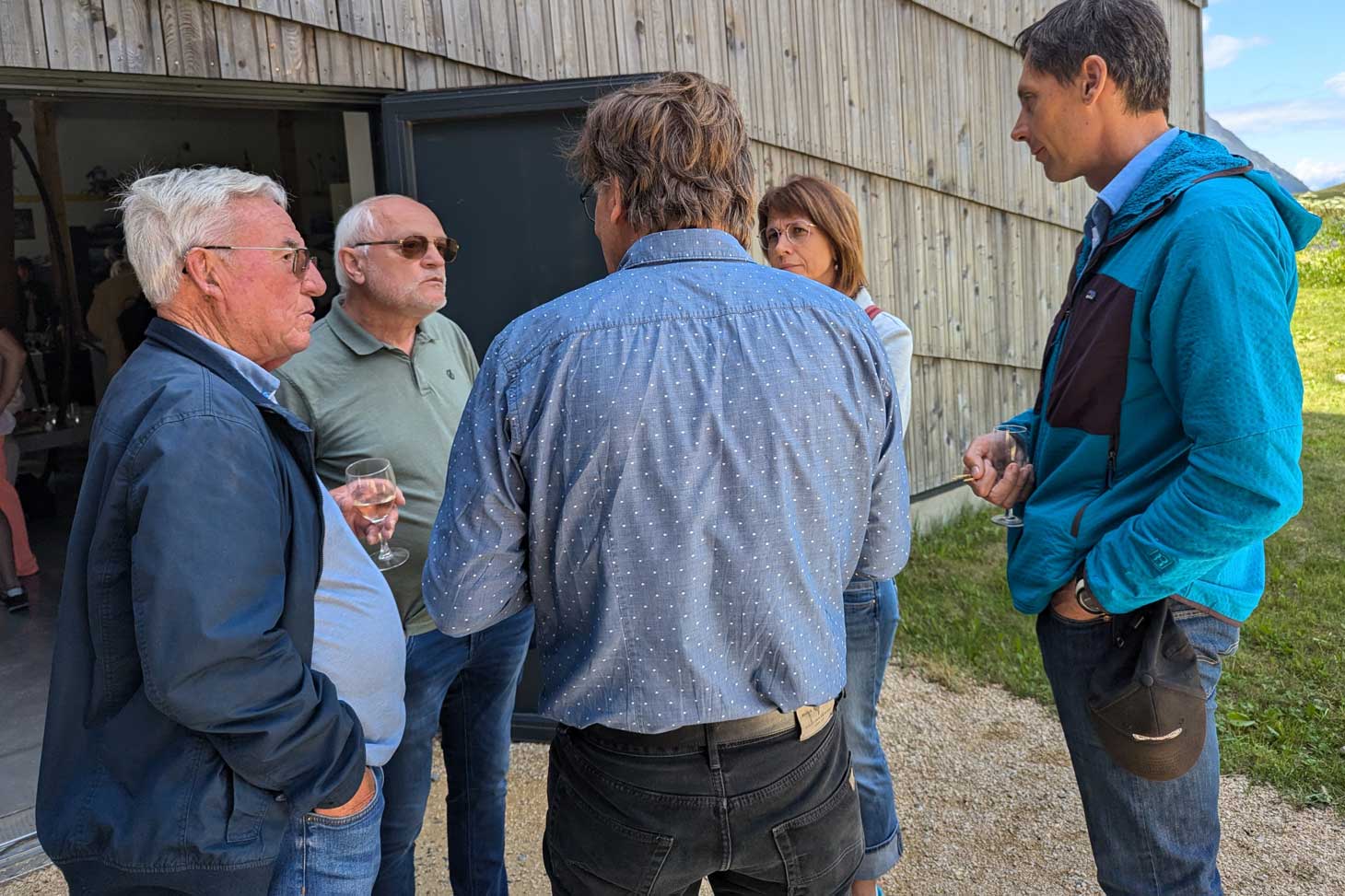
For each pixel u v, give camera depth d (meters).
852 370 1.30
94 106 8.30
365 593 1.61
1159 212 1.62
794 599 1.27
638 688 1.25
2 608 5.09
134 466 1.29
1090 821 1.84
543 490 1.24
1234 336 1.46
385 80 3.39
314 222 8.83
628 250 1.37
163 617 1.23
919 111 5.73
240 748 1.30
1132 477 1.66
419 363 2.35
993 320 6.52
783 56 4.82
